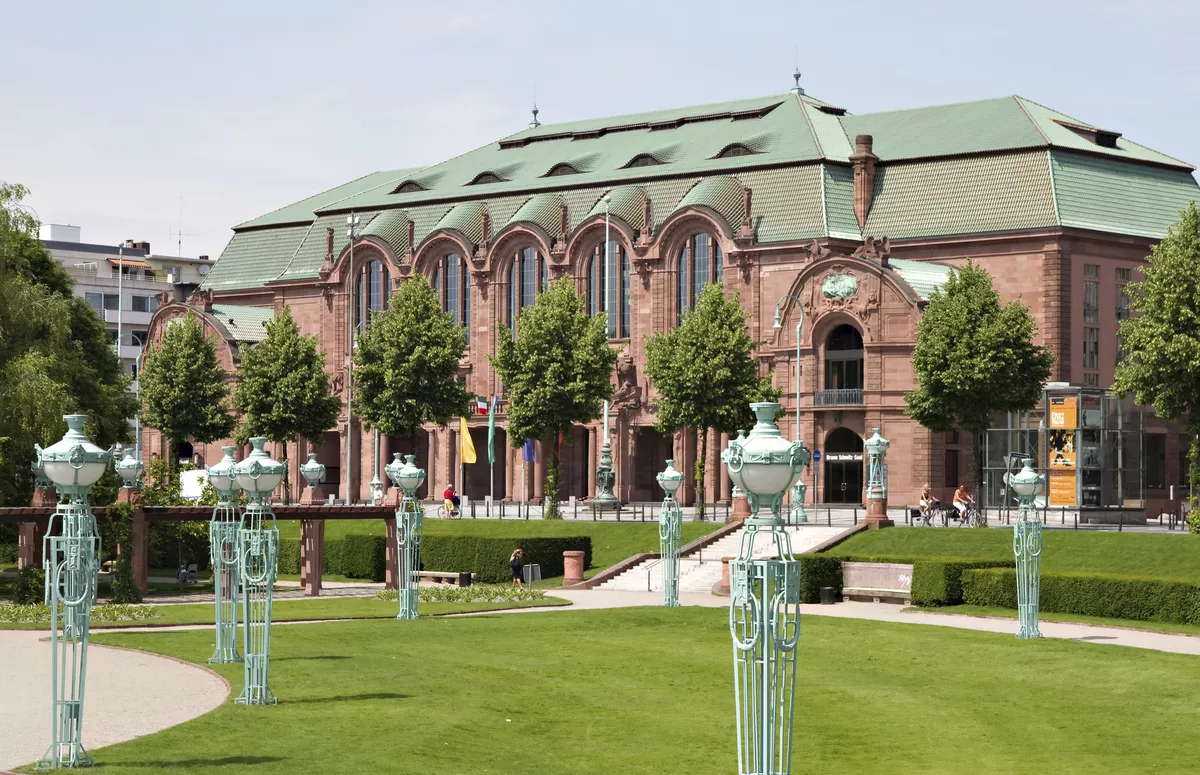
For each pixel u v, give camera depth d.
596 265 131.88
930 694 45.25
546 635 57.25
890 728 40.25
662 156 135.25
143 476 88.88
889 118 131.88
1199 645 55.00
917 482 110.00
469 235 138.88
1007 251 116.25
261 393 123.62
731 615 27.03
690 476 123.19
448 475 137.50
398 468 64.94
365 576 91.75
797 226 121.88
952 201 119.50
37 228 85.44
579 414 109.06
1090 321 115.88
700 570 82.12
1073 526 90.88
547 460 133.25
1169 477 113.12
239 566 43.03
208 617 62.69
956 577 68.88
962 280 97.44
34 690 41.34
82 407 84.75
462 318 139.12
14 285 80.75
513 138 154.88
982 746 38.09
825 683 47.16
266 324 126.00
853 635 57.28
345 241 148.75
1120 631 59.28
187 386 127.75
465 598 72.38
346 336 145.25
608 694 44.22
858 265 112.38
